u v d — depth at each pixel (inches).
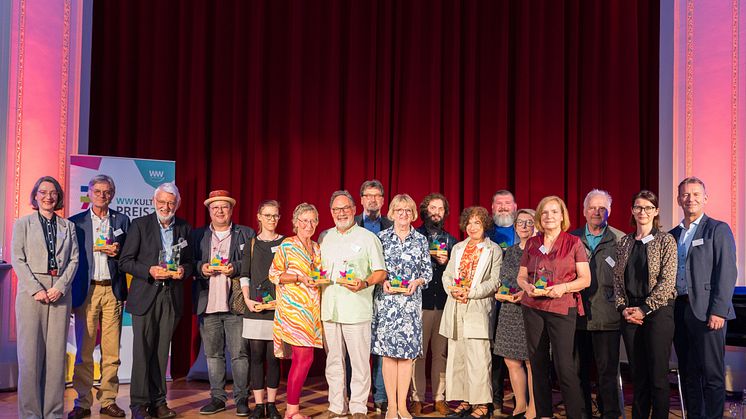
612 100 255.1
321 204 264.4
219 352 197.2
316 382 248.2
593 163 255.9
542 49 259.1
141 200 238.7
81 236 188.1
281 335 177.0
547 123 258.5
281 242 187.0
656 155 255.4
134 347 182.9
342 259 180.4
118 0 265.9
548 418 168.6
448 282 193.6
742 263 223.3
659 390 160.2
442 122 265.6
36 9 234.1
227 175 265.3
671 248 161.8
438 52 262.8
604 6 258.5
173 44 267.1
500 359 203.2
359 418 179.5
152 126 264.1
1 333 223.1
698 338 168.7
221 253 193.5
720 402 166.2
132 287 185.5
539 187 257.3
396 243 186.1
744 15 227.3
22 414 167.8
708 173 231.3
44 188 172.7
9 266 222.4
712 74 232.2
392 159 266.2
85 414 190.1
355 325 179.9
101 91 265.3
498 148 259.1
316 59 265.4
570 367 162.4
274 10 266.5
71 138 243.6
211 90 268.5
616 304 167.3
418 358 204.1
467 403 196.7
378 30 267.9
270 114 265.7
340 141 266.1
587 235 181.6
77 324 190.2
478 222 191.2
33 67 232.8
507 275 184.7
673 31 242.8
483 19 264.1
